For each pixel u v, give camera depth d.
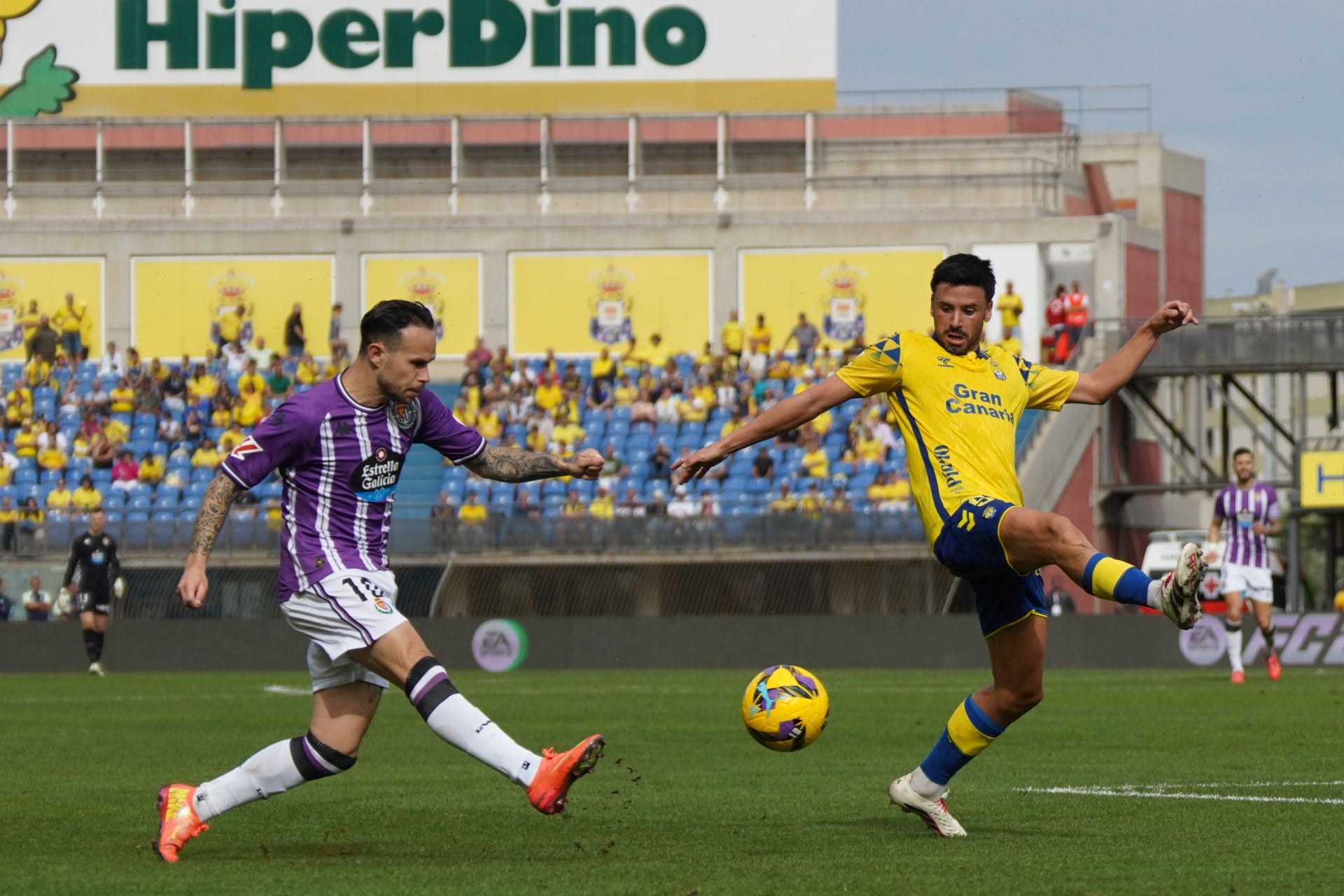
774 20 125.69
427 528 93.06
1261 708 53.12
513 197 134.38
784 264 127.62
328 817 27.25
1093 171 154.38
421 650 21.28
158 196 134.62
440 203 134.50
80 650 90.44
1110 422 120.75
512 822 26.45
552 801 20.55
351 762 22.12
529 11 126.12
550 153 135.25
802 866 21.17
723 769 35.78
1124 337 118.94
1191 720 48.28
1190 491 116.31
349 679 22.06
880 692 65.31
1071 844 23.31
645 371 119.38
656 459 109.69
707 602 92.88
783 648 90.06
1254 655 83.75
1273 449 117.25
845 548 93.56
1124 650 85.56
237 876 20.44
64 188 135.12
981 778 32.84
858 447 110.19
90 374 123.06
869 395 23.91
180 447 114.88
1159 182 154.38
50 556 93.81
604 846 23.45
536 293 128.88
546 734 45.75
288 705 60.72
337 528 21.73
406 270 129.38
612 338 128.38
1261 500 68.56
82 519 94.12
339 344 123.94
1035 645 23.44
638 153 139.50
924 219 128.12
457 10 126.44
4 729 49.34
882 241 126.56
